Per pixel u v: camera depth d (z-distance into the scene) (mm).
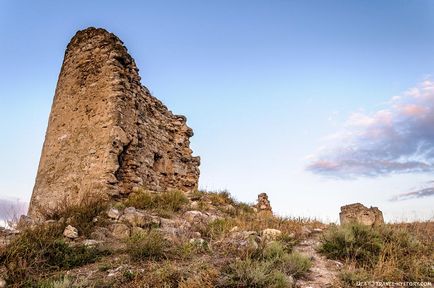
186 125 16062
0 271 5672
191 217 9477
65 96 13594
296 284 5531
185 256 6309
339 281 5621
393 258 6402
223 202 12867
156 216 9109
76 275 5688
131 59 13328
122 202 10695
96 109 12266
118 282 5348
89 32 13898
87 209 8867
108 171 11055
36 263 5961
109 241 7426
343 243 7094
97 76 12789
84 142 12086
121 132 11742
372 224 8859
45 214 9453
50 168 12820
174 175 14773
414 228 9516
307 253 7082
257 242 7113
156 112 14578
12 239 6926
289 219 11086
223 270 5637
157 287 5129
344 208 9719
